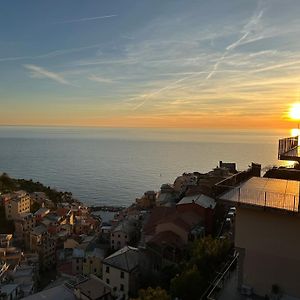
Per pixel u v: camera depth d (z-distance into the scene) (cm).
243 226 1525
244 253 1527
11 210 12594
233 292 1620
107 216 16200
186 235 6297
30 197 14488
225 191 1705
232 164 13225
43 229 11075
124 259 5834
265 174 2159
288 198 1523
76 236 11206
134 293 5525
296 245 1408
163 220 7025
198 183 9388
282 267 1440
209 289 2566
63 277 7888
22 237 11338
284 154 1862
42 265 9869
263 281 1483
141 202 13225
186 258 5641
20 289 6931
